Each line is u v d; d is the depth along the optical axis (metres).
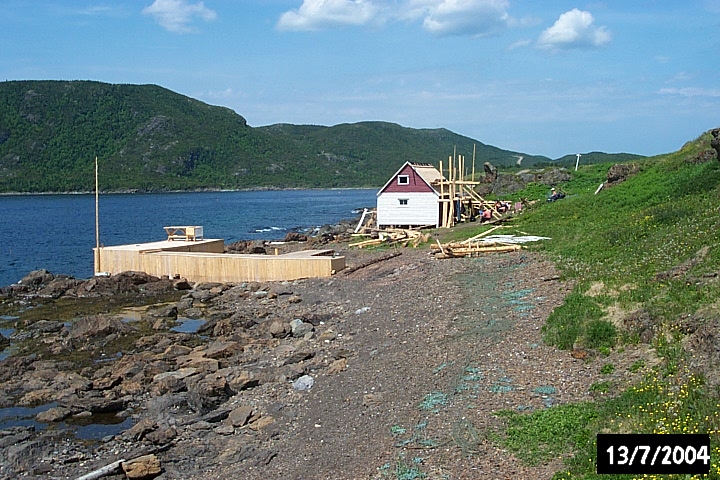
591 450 12.26
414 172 53.47
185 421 17.95
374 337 23.38
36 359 25.42
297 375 20.56
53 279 41.16
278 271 38.97
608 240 27.91
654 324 16.59
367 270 37.41
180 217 107.94
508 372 16.92
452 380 17.02
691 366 14.03
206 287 38.59
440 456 13.25
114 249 42.81
